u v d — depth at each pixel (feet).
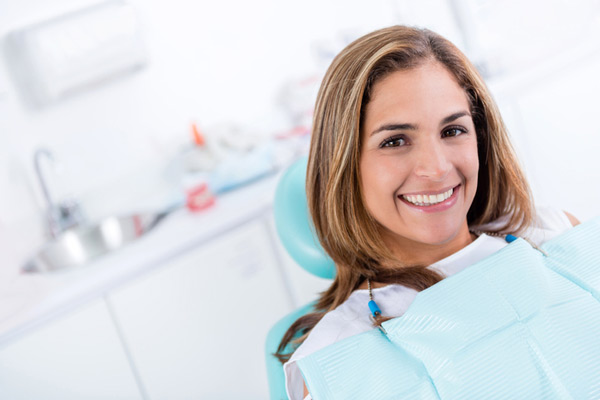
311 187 3.26
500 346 2.68
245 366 6.72
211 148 7.49
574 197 8.29
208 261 6.37
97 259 6.27
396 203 2.98
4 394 5.63
